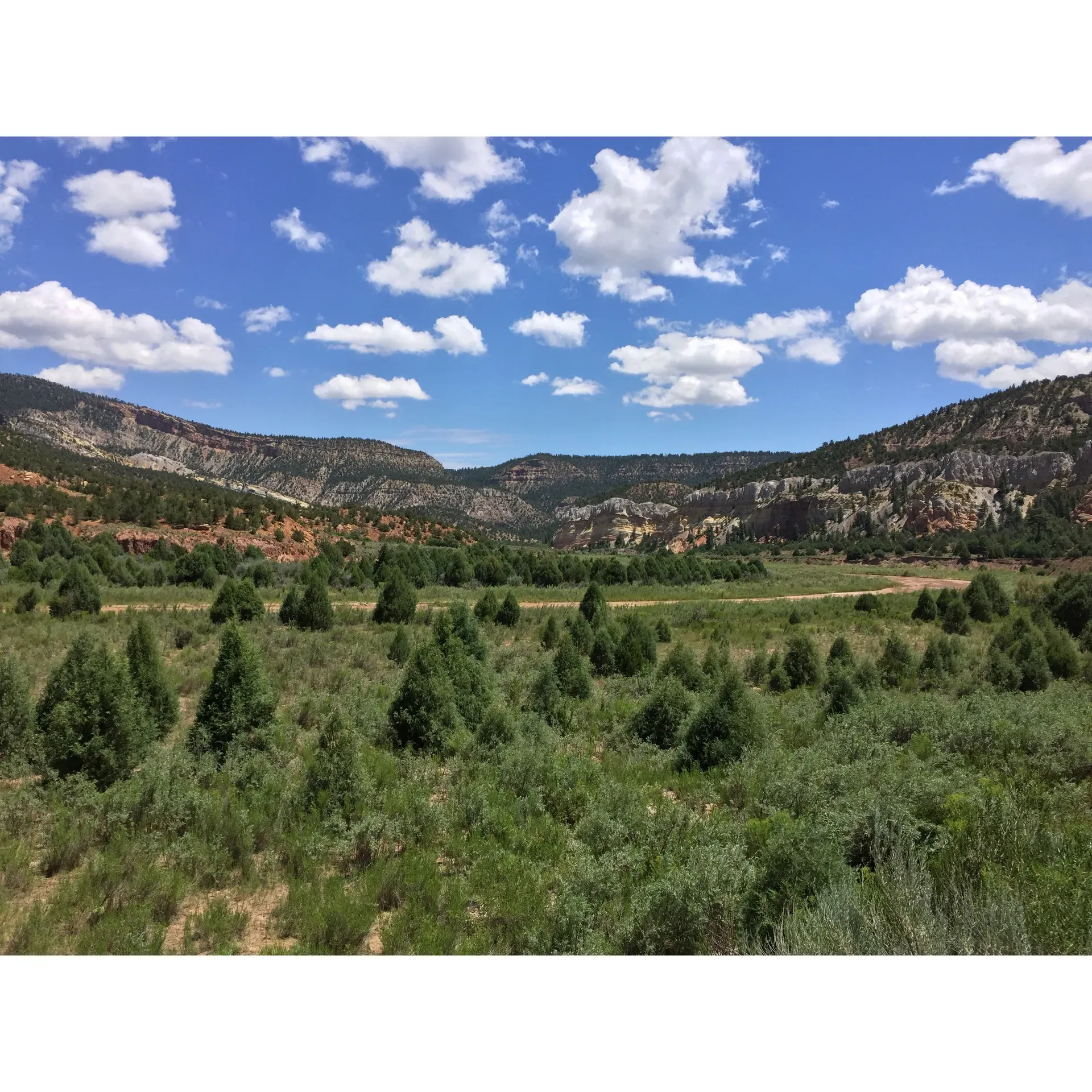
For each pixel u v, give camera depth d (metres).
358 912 4.82
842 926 4.06
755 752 8.80
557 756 8.66
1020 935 3.94
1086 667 16.17
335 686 13.11
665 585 49.94
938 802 6.34
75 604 22.00
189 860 5.61
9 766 7.80
